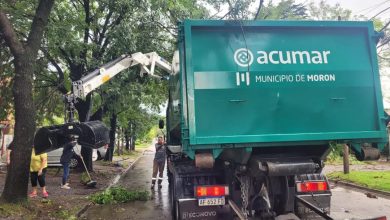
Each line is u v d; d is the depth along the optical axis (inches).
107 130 369.1
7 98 615.5
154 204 422.3
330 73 238.1
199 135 221.1
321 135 230.4
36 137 346.6
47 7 364.5
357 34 245.8
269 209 245.8
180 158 311.7
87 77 382.3
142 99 793.6
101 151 1053.8
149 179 682.8
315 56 238.2
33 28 358.6
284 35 237.5
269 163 227.3
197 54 227.1
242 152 230.7
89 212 378.3
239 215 230.2
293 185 258.1
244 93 227.3
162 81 657.0
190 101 221.3
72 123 339.0
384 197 440.8
